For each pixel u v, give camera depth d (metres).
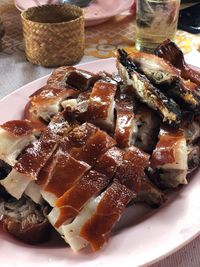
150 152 0.29
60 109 0.31
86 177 0.25
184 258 0.25
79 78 0.34
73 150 0.26
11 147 0.26
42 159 0.25
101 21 0.51
